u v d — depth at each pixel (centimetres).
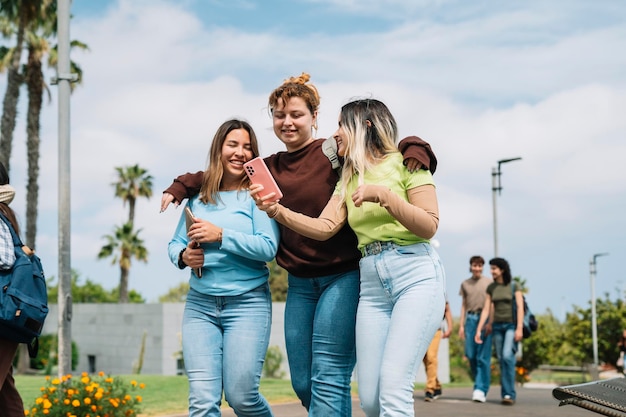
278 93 457
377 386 411
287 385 1188
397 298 409
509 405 1000
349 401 448
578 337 4075
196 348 452
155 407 884
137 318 3597
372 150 420
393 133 425
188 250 448
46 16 3319
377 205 409
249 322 452
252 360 447
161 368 3425
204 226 438
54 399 754
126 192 5231
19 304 457
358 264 443
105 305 3806
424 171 411
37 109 3522
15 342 470
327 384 441
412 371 399
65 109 1050
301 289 459
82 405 747
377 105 427
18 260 467
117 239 5141
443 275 413
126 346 3656
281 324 3053
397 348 396
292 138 457
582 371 3550
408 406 396
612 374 3925
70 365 1007
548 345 3134
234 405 452
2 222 471
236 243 439
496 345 1030
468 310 1092
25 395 961
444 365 2866
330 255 439
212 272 452
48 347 3541
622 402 295
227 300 452
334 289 442
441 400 1080
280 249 459
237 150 462
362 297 421
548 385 2867
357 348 420
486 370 1053
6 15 3309
